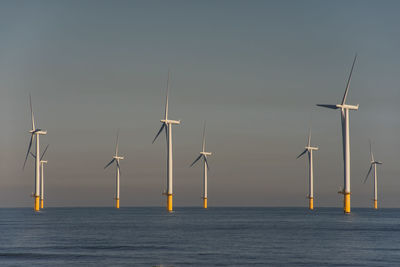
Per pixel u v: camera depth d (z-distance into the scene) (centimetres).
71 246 14338
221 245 14488
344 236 17425
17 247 14138
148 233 18925
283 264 11050
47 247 14088
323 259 11756
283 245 14500
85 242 15425
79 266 10831
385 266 10831
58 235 18088
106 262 11331
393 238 16625
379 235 17825
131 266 10806
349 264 11069
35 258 11988
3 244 14950
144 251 13138
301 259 11744
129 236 17562
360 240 15962
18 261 11556
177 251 13125
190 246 14262
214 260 11581
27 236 17688
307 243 15038
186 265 10900
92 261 11481
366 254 12600
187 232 19450
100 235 18050
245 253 12731
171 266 10800
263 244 14775
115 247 14062
